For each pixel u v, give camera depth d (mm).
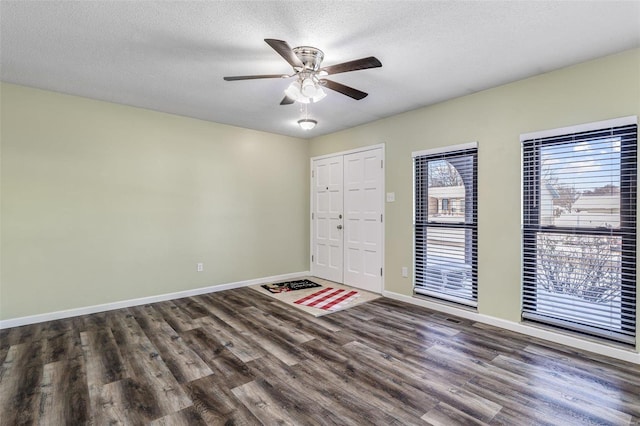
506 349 2664
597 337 2613
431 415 1852
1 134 3084
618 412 1867
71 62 2625
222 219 4547
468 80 2975
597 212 2596
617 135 2480
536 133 2850
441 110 3570
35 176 3244
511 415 1846
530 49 2396
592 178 2617
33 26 2092
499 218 3123
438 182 3670
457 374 2285
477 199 3301
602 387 2113
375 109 3838
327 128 4762
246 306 3828
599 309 2584
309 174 5480
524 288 3010
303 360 2498
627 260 2465
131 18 2004
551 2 1840
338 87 2494
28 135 3205
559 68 2717
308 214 5496
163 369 2357
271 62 2615
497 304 3154
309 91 2305
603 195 2564
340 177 4918
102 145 3604
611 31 2145
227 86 3121
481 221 3252
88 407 1922
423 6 1881
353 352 2631
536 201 2914
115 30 2145
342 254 4902
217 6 1880
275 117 4188
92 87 3186
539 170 2889
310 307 3783
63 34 2195
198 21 2035
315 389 2111
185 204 4211
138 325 3205
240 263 4730
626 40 2262
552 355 2551
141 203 3873
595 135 2580
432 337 2918
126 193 3770
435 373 2301
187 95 3379
